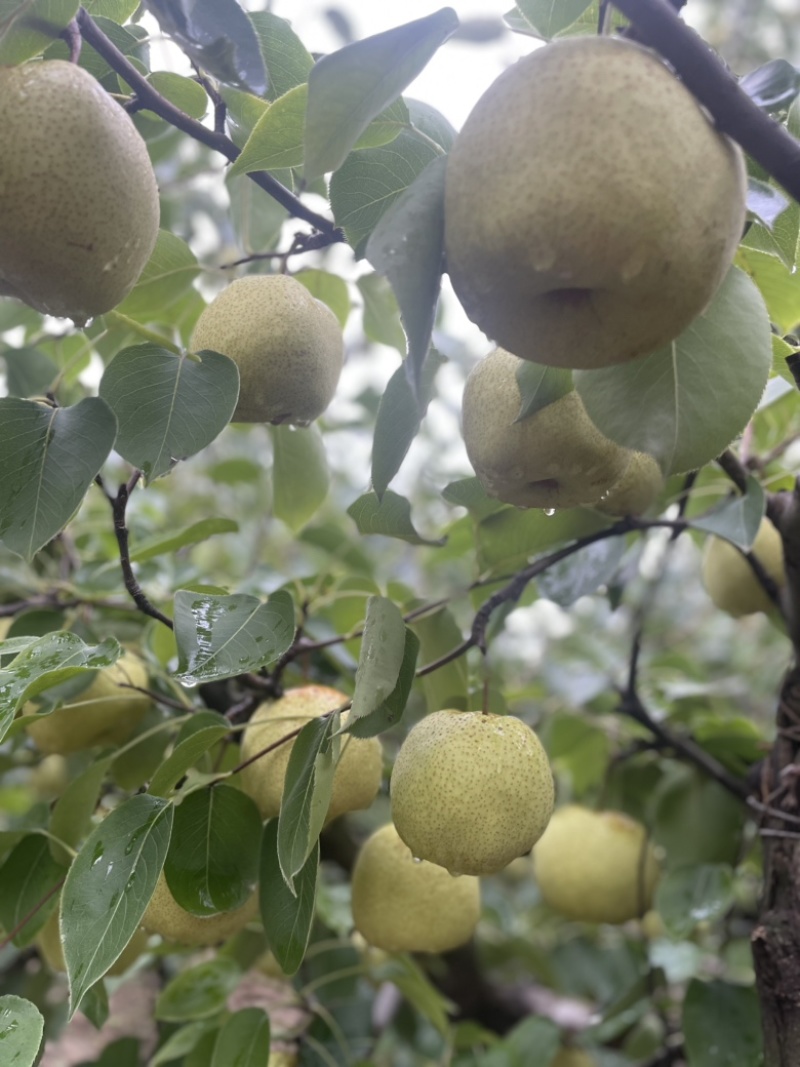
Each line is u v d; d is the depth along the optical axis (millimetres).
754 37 1412
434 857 365
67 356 597
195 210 860
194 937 392
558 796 873
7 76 275
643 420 285
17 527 299
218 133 376
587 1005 780
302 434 521
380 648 328
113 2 375
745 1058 480
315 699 414
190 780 369
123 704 506
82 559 678
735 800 608
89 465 304
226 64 316
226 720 391
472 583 487
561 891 606
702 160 239
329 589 600
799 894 406
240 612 361
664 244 237
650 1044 726
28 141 265
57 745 507
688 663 756
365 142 347
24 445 309
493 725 374
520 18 363
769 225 287
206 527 469
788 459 709
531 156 235
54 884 406
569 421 345
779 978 397
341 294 544
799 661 467
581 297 257
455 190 251
